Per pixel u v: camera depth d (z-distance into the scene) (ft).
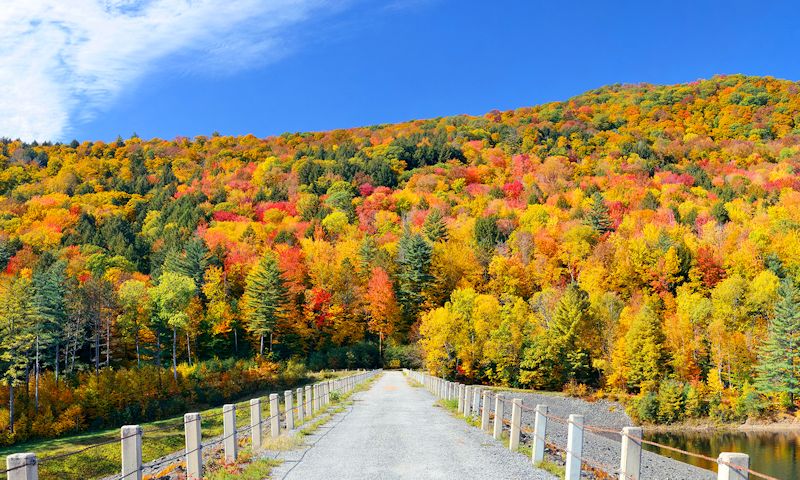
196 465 33.63
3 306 171.53
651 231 331.36
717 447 138.62
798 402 184.75
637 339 198.29
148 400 184.85
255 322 269.23
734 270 280.10
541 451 38.91
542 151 595.06
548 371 215.10
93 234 399.03
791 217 351.67
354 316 302.86
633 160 526.98
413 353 274.98
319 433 55.11
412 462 39.27
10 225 424.46
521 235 356.18
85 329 236.02
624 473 26.45
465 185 522.88
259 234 415.03
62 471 110.42
